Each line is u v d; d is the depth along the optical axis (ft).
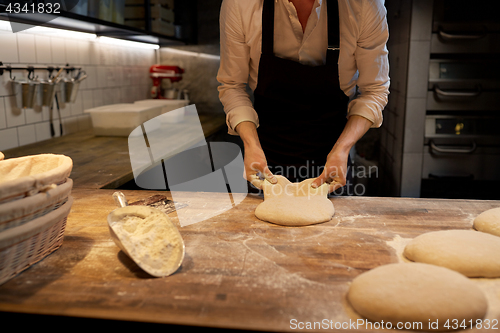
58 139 7.04
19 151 5.95
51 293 2.07
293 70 4.00
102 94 8.54
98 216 3.27
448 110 7.73
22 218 2.16
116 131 7.32
